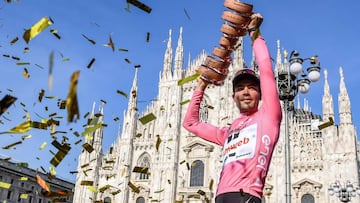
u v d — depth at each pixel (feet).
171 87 215.31
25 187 252.62
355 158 168.55
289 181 70.08
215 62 25.08
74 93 12.00
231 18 22.17
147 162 203.92
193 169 194.70
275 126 20.85
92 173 206.39
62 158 26.53
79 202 201.26
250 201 18.83
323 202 167.84
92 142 213.25
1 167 238.07
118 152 210.59
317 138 180.14
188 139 202.28
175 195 191.62
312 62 75.46
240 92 22.67
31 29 17.25
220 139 24.54
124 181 199.00
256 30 21.20
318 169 174.81
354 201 159.53
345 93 181.68
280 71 76.69
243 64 208.74
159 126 208.33
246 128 21.21
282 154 180.75
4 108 15.47
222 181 20.29
